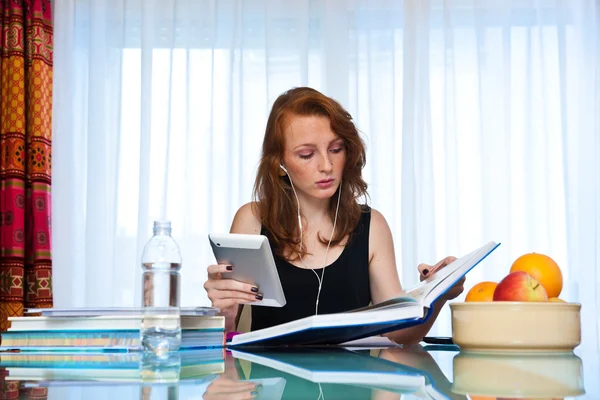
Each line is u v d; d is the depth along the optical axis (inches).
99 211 136.2
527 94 136.8
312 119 70.9
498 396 20.9
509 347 37.2
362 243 75.7
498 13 137.4
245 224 77.0
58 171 135.9
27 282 131.5
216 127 137.5
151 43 137.7
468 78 138.7
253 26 140.8
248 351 41.4
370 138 135.5
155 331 33.9
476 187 136.5
